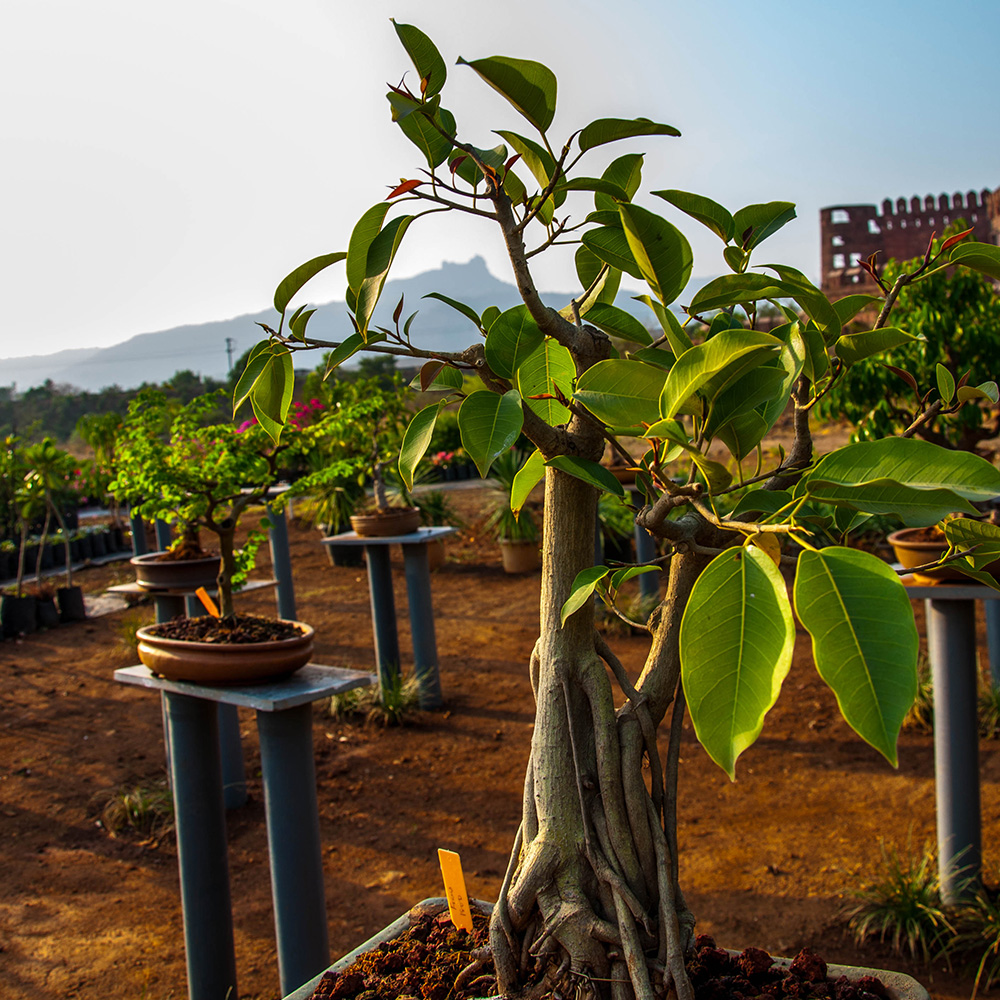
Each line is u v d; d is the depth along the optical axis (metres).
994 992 2.46
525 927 1.17
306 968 2.33
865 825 3.48
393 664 5.30
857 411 4.86
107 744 4.91
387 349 1.02
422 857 3.52
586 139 0.86
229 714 4.05
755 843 3.42
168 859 3.62
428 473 11.26
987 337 4.40
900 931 2.69
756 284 0.93
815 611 0.64
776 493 0.96
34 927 3.11
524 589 8.32
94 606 8.82
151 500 2.90
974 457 0.68
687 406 0.86
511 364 1.02
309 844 2.34
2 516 10.36
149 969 2.84
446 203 0.91
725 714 0.67
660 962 1.10
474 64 0.78
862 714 0.60
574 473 0.98
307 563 10.12
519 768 4.33
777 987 1.19
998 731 4.17
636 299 1.11
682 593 1.21
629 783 1.15
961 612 2.72
